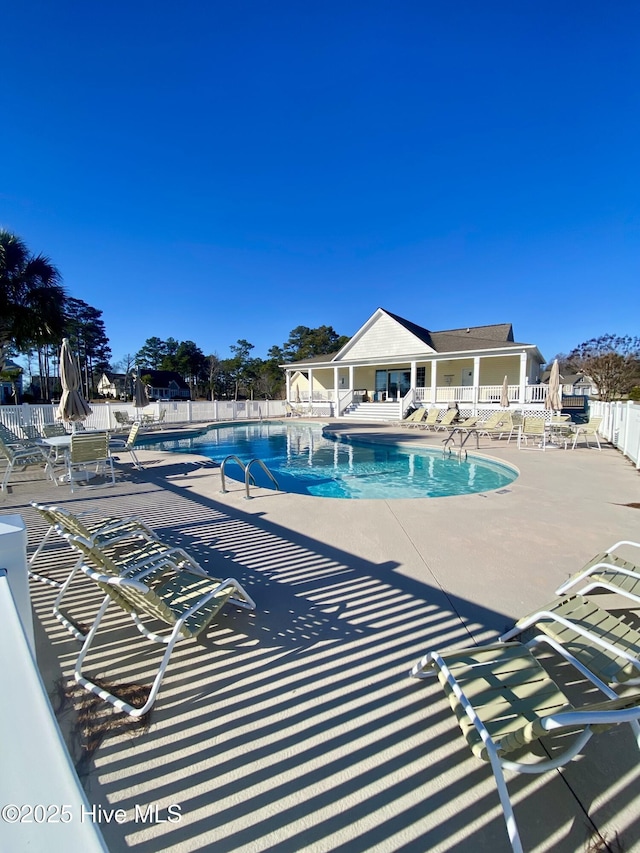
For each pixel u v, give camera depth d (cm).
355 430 1775
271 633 269
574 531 465
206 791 159
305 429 2047
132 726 193
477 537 446
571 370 4072
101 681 223
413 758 174
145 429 1802
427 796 157
